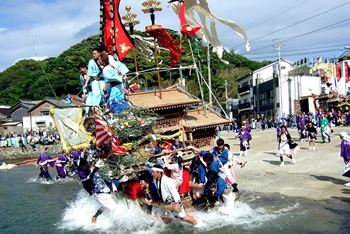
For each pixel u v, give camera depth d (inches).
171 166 306.8
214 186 303.3
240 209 324.5
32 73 1665.8
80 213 362.0
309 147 686.5
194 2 403.5
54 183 620.7
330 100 1352.1
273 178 453.7
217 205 331.9
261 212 314.7
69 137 346.6
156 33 389.7
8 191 542.3
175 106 361.1
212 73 2618.1
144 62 1454.2
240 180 461.1
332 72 1856.5
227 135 1400.1
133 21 514.0
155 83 1443.2
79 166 331.3
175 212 290.4
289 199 349.7
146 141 331.9
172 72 1895.9
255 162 591.2
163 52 1451.8
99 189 310.3
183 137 378.6
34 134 1503.4
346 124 1148.5
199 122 395.5
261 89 2053.4
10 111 1831.9
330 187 379.2
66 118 350.0
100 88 348.2
